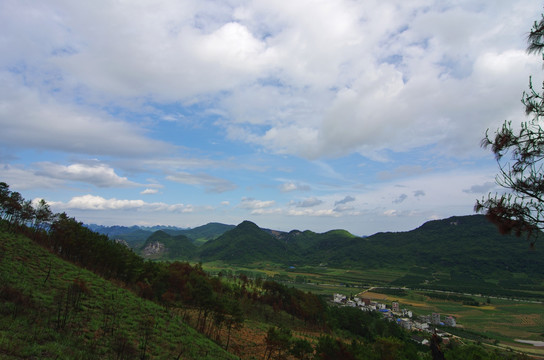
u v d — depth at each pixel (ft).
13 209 220.02
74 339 71.87
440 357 55.88
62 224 238.07
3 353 52.60
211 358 105.81
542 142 27.30
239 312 191.42
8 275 103.45
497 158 30.12
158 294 233.55
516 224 27.76
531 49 27.32
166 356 88.02
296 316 377.50
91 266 224.74
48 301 92.94
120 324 100.32
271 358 168.76
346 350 122.11
